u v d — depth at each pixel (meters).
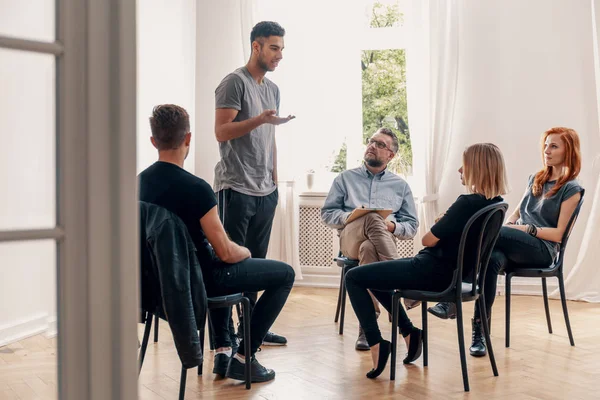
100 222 0.81
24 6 1.38
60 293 0.80
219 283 2.72
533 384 2.95
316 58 6.05
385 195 3.97
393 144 3.98
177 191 2.54
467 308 4.77
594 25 5.27
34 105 1.09
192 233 2.60
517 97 5.58
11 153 1.11
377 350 2.99
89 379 0.80
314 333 4.00
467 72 5.66
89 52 0.79
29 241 0.77
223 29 6.06
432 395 2.78
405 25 5.85
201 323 2.45
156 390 2.81
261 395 2.75
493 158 2.92
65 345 0.80
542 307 4.93
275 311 2.88
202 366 3.19
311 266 5.93
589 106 5.44
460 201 2.92
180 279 2.29
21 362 3.04
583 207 5.43
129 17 0.81
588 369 3.20
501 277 5.56
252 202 3.42
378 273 2.98
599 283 5.25
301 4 6.01
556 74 5.50
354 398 2.73
